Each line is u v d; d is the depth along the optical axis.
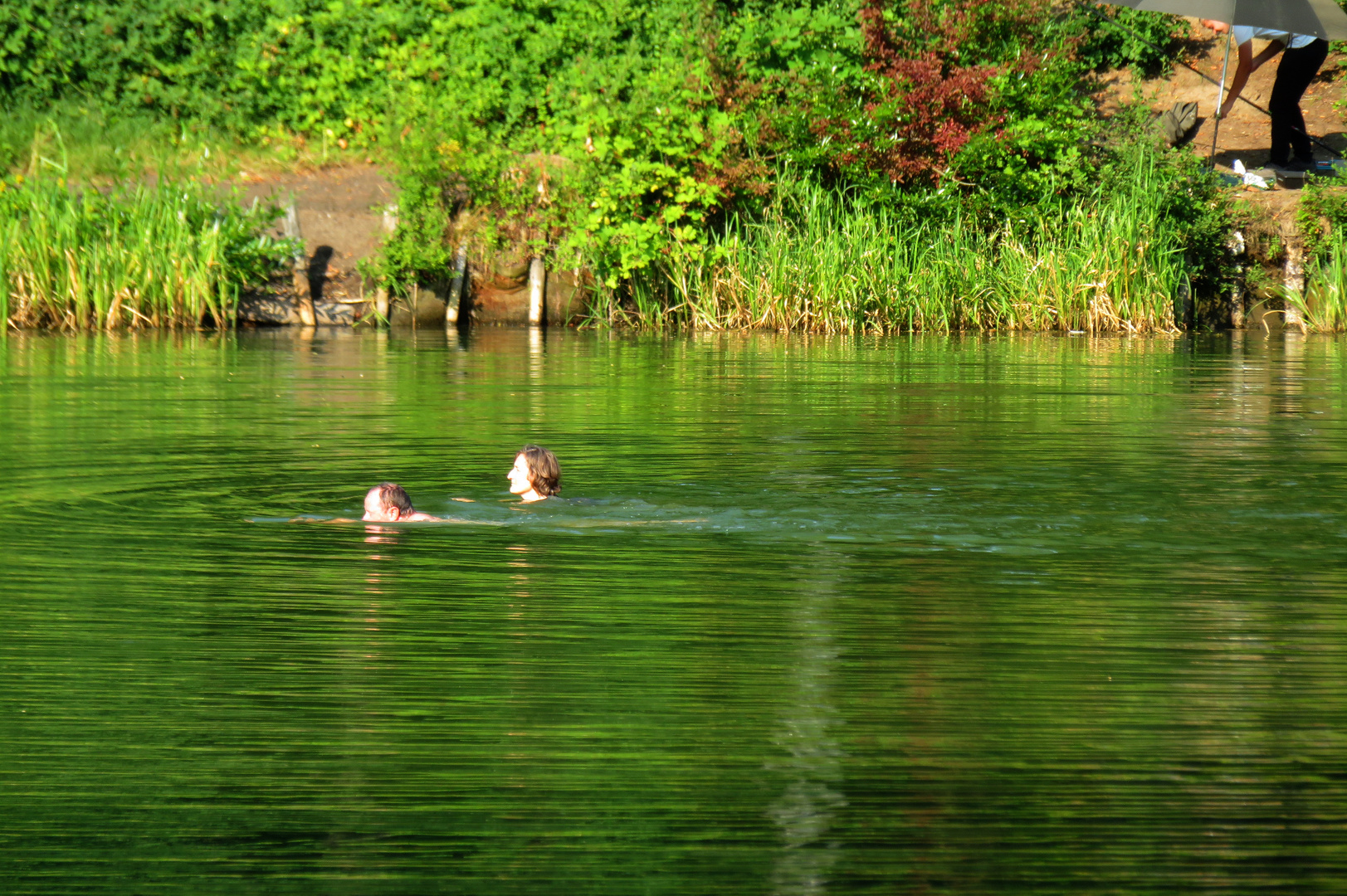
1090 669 15.52
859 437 31.95
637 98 64.38
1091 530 22.72
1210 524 23.11
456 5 73.25
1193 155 65.31
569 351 52.44
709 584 19.19
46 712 14.13
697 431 32.78
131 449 29.70
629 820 11.82
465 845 11.39
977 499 25.08
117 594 18.50
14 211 59.81
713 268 63.44
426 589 18.83
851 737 13.54
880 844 11.43
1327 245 64.06
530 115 70.81
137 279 59.25
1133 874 10.99
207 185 65.06
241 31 72.19
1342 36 62.16
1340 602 18.33
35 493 25.25
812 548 21.44
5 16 70.50
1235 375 45.31
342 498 25.08
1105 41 80.94
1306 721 13.98
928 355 51.66
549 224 64.19
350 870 11.02
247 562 20.36
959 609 17.92
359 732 13.64
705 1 70.50
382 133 65.62
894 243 63.22
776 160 65.81
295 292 62.78
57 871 11.00
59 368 44.59
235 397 38.06
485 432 32.28
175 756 13.05
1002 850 11.33
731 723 13.88
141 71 72.06
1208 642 16.53
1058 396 39.72
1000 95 65.81
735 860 11.16
